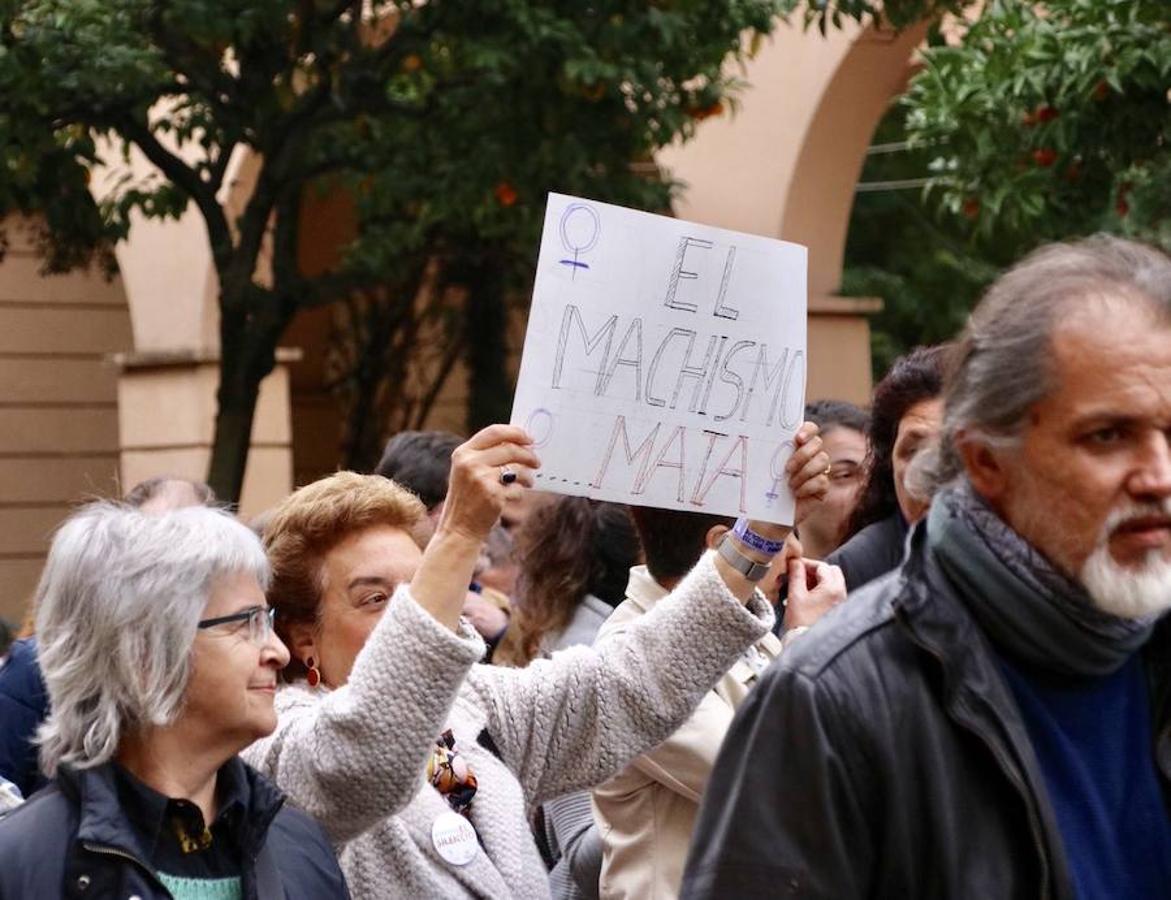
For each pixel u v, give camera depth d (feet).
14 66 30.42
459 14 32.50
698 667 11.71
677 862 12.32
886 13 32.04
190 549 9.46
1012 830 7.80
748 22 32.45
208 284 44.96
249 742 9.58
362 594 11.55
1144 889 8.10
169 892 9.05
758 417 11.33
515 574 17.30
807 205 41.68
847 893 7.82
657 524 12.89
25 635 15.80
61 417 55.88
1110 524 7.82
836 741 7.86
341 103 34.04
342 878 9.82
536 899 11.33
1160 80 25.23
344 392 55.42
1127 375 7.79
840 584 13.07
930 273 64.59
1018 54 26.05
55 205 34.71
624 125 33.37
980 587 8.01
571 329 10.91
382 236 38.40
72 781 9.20
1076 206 27.45
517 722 11.75
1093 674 8.14
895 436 15.67
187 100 35.40
